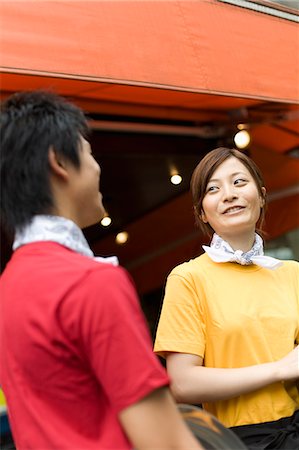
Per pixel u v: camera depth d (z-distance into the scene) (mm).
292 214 6004
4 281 1070
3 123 1082
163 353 1528
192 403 1479
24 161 1057
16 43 2297
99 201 1159
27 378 989
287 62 3705
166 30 3018
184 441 966
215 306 1532
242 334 1502
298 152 5656
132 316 964
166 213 6375
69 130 1081
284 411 1499
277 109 4465
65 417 970
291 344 1538
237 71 3352
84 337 943
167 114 4152
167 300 1562
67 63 2471
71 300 949
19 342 990
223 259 1586
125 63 2738
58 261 1015
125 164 4973
